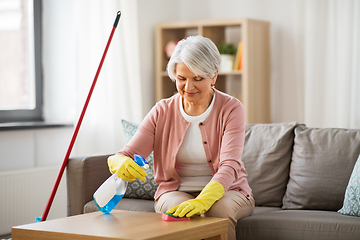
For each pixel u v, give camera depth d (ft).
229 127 6.08
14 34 11.23
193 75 5.76
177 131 6.31
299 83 12.53
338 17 11.57
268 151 7.53
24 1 11.21
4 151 9.82
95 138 10.96
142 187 7.66
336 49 11.69
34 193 9.96
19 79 11.30
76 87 10.54
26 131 10.20
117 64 11.46
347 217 6.07
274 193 7.38
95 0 10.92
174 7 14.25
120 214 5.46
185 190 6.17
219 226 5.03
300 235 5.88
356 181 6.31
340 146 7.04
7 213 9.50
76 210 7.42
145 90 13.29
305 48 12.13
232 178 5.75
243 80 12.04
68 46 11.35
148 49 13.37
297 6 12.41
